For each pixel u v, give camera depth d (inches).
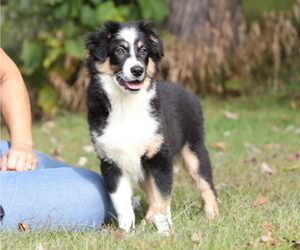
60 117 631.2
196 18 642.8
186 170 313.3
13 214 252.5
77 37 621.0
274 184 348.8
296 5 671.8
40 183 261.3
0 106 306.8
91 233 251.6
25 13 656.4
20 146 286.0
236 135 533.6
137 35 275.1
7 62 312.5
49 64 629.3
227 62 654.5
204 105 625.3
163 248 225.6
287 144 503.2
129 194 276.8
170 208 291.3
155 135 268.2
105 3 601.6
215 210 293.7
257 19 753.0
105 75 273.9
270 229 247.4
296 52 708.0
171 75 613.9
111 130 269.6
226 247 225.5
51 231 253.9
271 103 641.6
